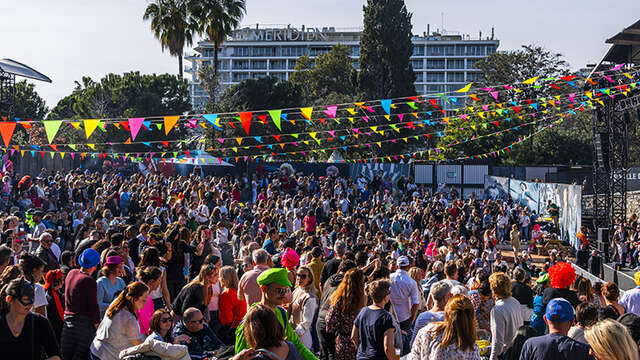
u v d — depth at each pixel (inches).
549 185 1082.1
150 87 1850.4
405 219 911.0
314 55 4992.6
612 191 900.0
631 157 1503.4
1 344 170.2
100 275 297.7
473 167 1469.0
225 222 621.9
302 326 239.9
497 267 391.9
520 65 2007.9
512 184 1289.4
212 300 268.7
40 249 344.5
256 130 1608.0
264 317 148.4
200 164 1246.3
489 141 1646.2
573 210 947.3
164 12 1617.9
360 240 558.6
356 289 211.9
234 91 1745.8
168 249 346.0
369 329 190.4
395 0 1793.8
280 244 511.5
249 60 5049.2
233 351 221.1
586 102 894.4
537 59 2000.5
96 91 1782.7
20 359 171.8
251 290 248.2
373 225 710.5
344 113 1704.0
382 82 1780.3
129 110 1662.2
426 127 1815.9
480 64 2117.4
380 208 941.2
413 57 5113.2
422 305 312.8
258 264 262.7
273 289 183.2
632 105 827.4
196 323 230.4
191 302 251.4
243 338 167.8
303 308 243.3
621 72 815.1
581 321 177.2
